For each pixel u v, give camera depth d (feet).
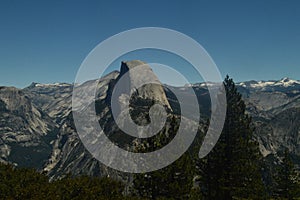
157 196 127.13
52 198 79.10
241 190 151.74
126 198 100.83
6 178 86.12
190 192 128.77
